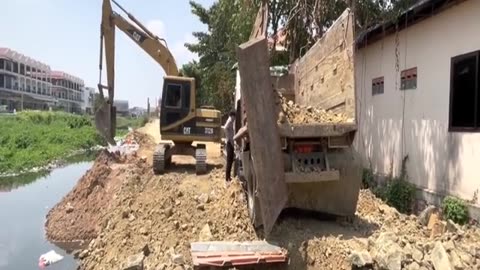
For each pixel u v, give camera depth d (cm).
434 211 823
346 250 584
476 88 798
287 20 1412
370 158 1265
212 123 1313
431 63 949
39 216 1302
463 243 624
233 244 625
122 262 723
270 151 602
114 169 1365
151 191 1067
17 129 3719
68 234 1095
